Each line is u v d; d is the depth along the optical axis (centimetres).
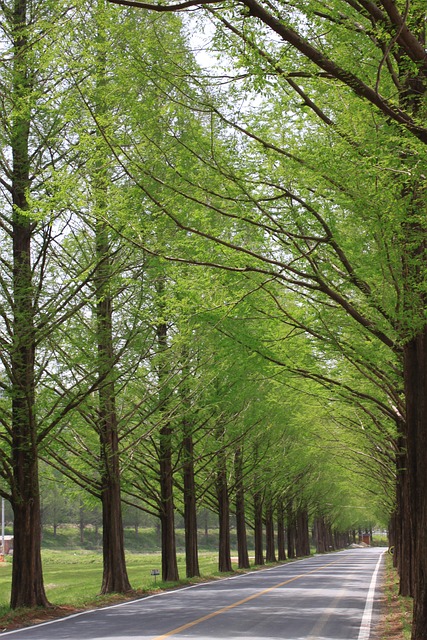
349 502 7169
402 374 1261
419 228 875
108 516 2030
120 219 1014
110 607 1620
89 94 1003
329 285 1073
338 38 782
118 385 2094
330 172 863
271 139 1022
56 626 1267
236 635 1100
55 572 4147
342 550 10100
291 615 1410
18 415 1556
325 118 945
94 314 1809
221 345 1223
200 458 2655
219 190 984
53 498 8531
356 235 1072
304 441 3500
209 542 10931
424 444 942
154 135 975
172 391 2103
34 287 1485
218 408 2462
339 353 1327
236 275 1045
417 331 924
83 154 1372
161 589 2194
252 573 3266
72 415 1820
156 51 905
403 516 1861
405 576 1808
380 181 824
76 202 1052
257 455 3500
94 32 988
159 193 988
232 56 823
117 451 2012
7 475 1577
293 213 1020
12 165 1561
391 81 873
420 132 749
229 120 969
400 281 934
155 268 1558
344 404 1777
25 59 1267
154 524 11494
